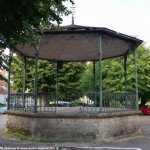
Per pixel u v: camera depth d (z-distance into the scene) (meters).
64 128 12.97
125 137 14.47
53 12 8.73
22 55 18.11
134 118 15.62
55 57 19.11
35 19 8.48
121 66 29.86
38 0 7.80
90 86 32.62
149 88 31.83
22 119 14.34
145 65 30.45
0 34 7.23
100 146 11.84
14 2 7.27
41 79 31.75
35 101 13.68
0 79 7.72
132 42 15.34
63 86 32.38
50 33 13.51
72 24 13.84
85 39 14.34
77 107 16.50
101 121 13.06
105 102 14.43
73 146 11.78
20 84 32.97
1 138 13.92
